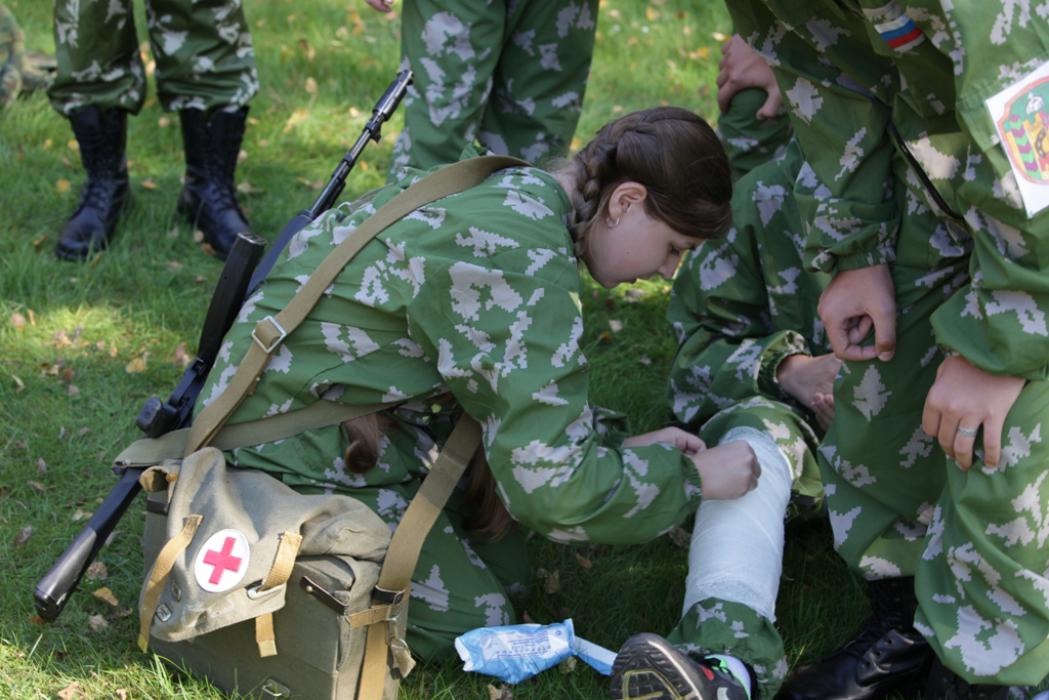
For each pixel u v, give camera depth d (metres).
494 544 3.32
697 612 2.95
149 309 4.79
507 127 4.67
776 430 3.33
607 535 2.88
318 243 3.06
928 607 2.78
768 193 3.65
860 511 3.04
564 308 2.81
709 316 3.81
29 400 4.19
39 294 4.80
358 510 2.84
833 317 2.91
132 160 5.92
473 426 2.93
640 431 4.30
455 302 2.81
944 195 2.63
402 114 6.68
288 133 6.33
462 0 4.20
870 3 2.38
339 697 2.85
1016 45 2.30
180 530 2.76
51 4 7.57
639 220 2.88
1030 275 2.42
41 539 3.55
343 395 2.97
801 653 3.24
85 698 2.99
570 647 3.11
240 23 5.13
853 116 2.75
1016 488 2.60
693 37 7.97
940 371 2.65
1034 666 2.67
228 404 2.98
